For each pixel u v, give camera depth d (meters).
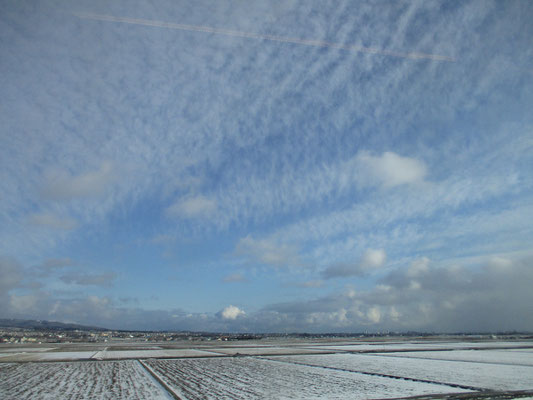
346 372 37.16
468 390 25.53
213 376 34.16
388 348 86.88
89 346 113.56
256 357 59.47
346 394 24.23
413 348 85.94
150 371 38.47
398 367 41.78
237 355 64.50
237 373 36.59
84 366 44.19
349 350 79.44
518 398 22.50
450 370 38.31
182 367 42.72
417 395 23.53
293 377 33.31
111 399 22.84
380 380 31.06
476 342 129.50
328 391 25.50
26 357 60.25
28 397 23.73
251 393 24.84
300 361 51.12
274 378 32.56
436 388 26.47
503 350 76.06
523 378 31.89
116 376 34.22
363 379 31.69
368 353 68.31
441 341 144.38
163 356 62.12
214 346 110.38
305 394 24.41
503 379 31.22
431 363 46.59
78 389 26.73
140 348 96.50
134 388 27.09
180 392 25.27
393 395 23.64
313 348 91.44
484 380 30.59
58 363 48.50
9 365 46.22
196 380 31.42
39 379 32.31
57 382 30.34
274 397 23.38
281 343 139.25
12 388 27.41
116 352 75.50
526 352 69.06
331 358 56.41
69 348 98.06
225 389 26.58
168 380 31.42
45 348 98.69
